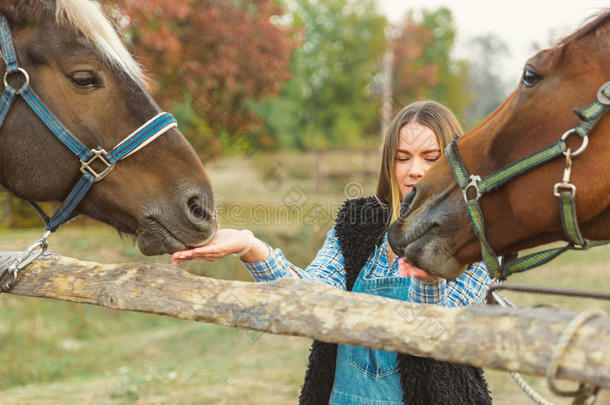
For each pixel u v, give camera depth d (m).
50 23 1.96
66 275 1.72
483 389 1.84
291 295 1.46
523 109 1.67
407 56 27.67
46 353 6.05
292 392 4.87
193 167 2.00
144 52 7.09
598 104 1.56
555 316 1.19
